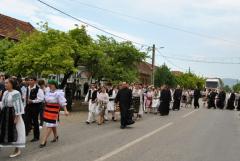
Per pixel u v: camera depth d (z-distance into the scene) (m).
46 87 14.62
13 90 10.38
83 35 28.12
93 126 18.11
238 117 28.45
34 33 25.33
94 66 29.64
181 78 89.56
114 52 32.06
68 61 23.78
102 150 11.77
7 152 10.92
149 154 11.45
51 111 12.22
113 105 21.08
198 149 12.79
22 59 23.33
